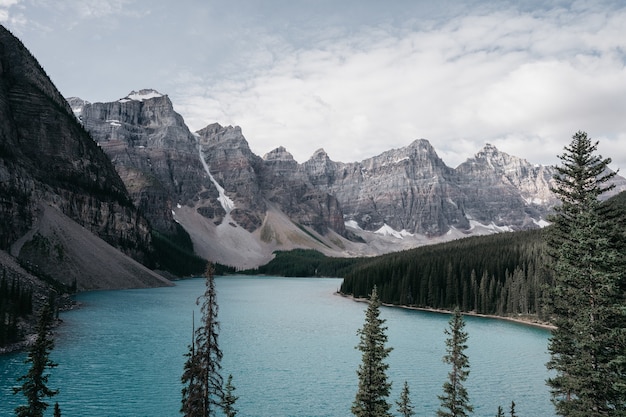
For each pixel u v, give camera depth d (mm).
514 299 142625
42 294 111625
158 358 72812
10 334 73562
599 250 31219
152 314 116125
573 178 35781
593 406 29844
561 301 34531
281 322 117625
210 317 28062
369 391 36469
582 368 30156
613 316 30344
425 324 121562
